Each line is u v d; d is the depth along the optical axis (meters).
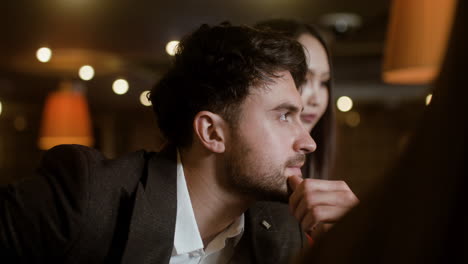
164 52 5.76
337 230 0.33
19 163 10.77
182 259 1.08
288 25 1.54
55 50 5.64
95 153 1.14
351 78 7.95
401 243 0.28
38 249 0.96
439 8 0.93
